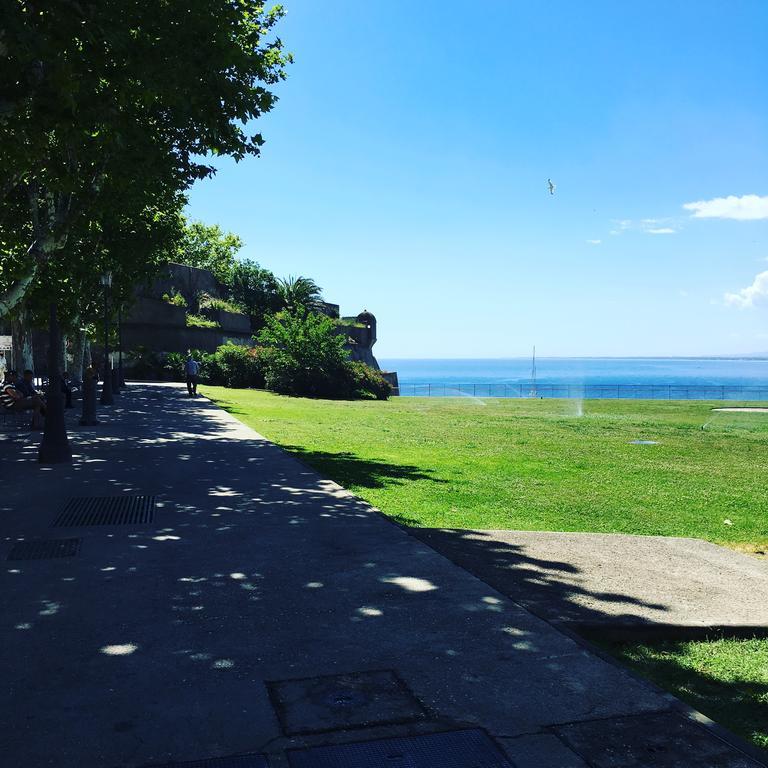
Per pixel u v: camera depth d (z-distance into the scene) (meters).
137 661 3.98
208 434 16.62
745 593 5.76
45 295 24.14
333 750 3.08
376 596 5.16
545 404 48.34
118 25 9.38
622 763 3.00
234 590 5.27
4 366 39.69
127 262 27.30
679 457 17.69
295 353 50.12
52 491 9.27
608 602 5.28
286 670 3.88
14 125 9.91
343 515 7.94
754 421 31.50
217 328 63.47
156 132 13.28
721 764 3.00
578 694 3.63
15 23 8.01
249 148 13.50
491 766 2.97
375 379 54.00
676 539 7.77
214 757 3.02
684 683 4.20
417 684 3.72
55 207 19.03
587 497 11.23
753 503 11.17
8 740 3.13
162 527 7.30
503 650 4.19
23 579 5.51
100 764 2.95
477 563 6.16
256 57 12.86
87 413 18.30
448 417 31.41
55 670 3.86
